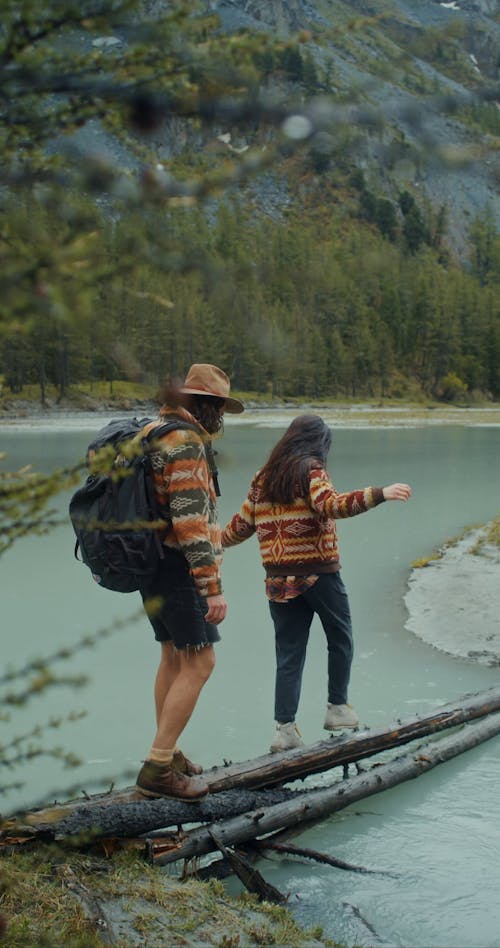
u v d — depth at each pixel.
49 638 7.09
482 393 136.50
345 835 3.84
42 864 3.00
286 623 4.59
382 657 6.77
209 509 3.67
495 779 4.44
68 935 2.64
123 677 6.02
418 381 130.25
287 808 3.81
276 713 4.52
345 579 9.87
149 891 3.08
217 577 3.52
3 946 2.41
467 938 3.02
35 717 5.17
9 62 1.15
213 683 6.07
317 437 4.66
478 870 3.51
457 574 10.02
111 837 3.37
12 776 4.28
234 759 4.62
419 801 4.18
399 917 3.17
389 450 36.09
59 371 76.25
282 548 4.54
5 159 1.12
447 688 5.96
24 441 43.09
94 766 4.44
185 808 3.59
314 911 3.22
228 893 3.38
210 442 3.72
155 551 3.47
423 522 14.63
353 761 4.42
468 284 140.50
